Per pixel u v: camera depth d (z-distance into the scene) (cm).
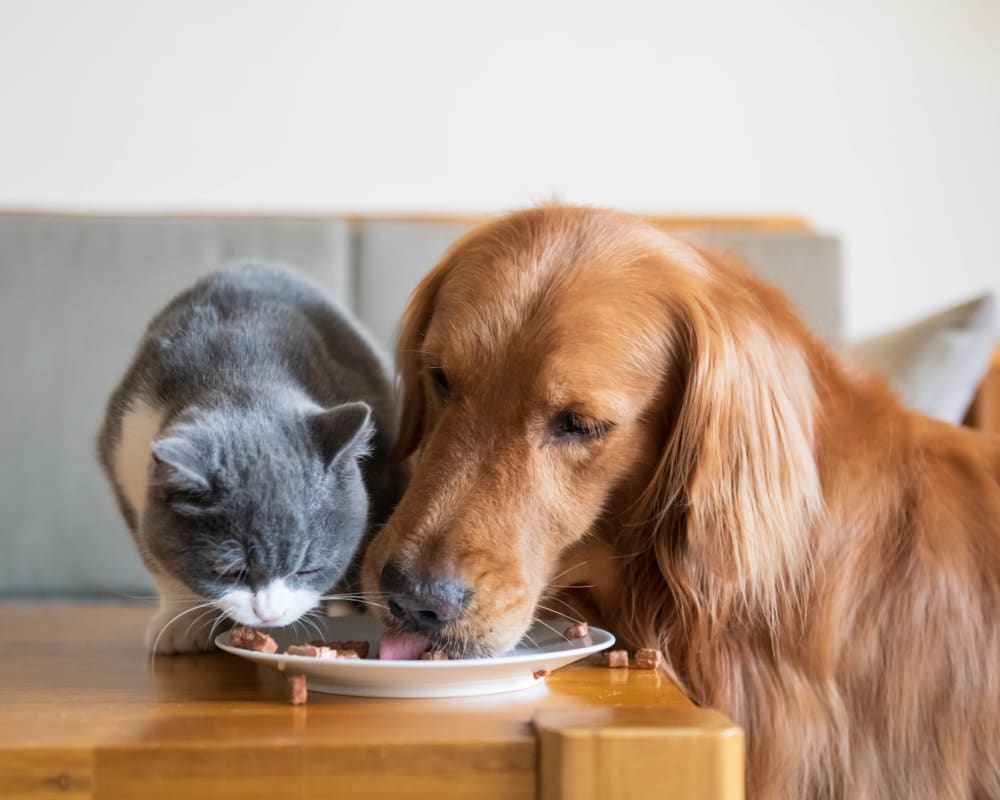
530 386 137
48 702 111
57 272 268
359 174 320
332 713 104
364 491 158
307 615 152
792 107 325
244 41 315
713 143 325
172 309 176
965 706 149
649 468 151
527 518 136
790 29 324
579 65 322
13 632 170
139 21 312
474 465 137
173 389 156
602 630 142
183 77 314
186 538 140
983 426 249
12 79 310
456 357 142
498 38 320
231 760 90
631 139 323
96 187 314
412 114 319
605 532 154
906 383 222
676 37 323
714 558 147
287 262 271
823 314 272
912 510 156
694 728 90
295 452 145
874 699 150
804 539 150
